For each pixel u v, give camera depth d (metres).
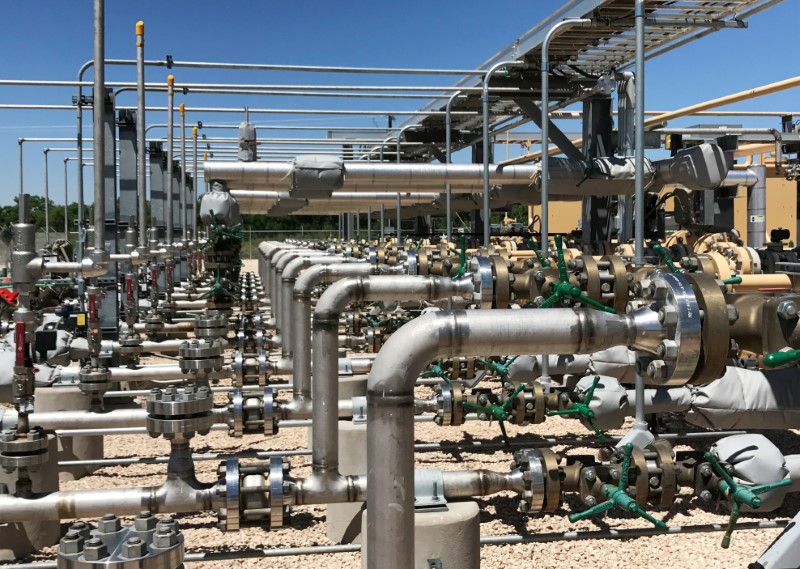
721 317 2.16
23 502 3.29
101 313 8.32
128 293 7.10
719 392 4.77
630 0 6.97
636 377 4.92
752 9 7.09
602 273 3.55
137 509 3.31
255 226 39.72
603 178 8.46
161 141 13.78
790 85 10.13
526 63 9.05
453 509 3.24
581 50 8.68
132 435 6.40
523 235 10.47
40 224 26.19
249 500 3.30
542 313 2.12
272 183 8.81
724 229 10.29
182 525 4.36
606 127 10.03
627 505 3.06
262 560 3.89
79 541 2.45
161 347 7.23
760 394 4.75
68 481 5.25
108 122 8.91
